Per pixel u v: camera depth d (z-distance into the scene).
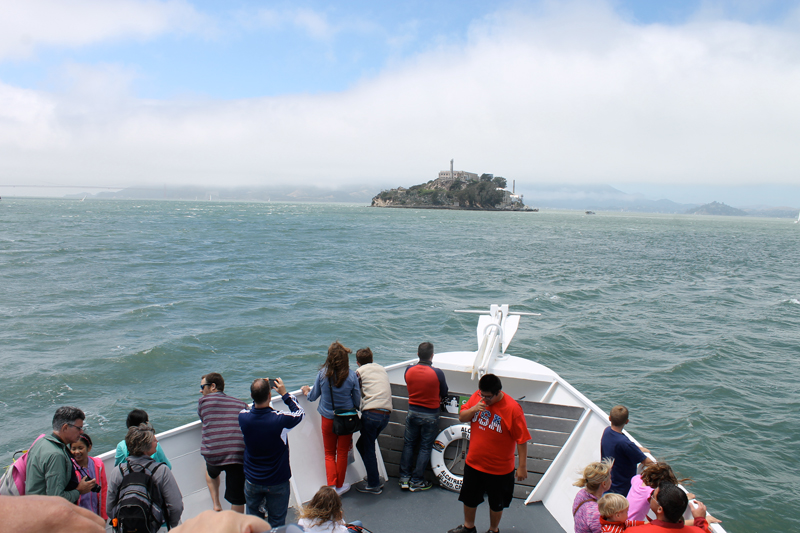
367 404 5.15
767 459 11.13
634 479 4.39
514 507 5.18
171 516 3.81
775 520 9.22
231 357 17.39
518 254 52.75
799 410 13.52
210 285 29.95
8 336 18.75
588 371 16.42
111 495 3.76
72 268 34.47
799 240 96.12
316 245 56.69
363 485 5.40
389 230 87.12
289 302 26.00
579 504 4.14
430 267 40.75
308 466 5.38
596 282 34.59
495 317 6.64
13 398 13.56
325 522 3.35
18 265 34.81
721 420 12.90
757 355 18.30
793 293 32.00
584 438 5.16
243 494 4.60
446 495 5.38
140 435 3.82
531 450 5.36
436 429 5.38
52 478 3.55
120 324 20.80
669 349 18.83
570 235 88.12
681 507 3.39
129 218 101.62
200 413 4.64
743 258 54.91
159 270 34.97
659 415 13.24
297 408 4.59
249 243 56.78
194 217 113.88
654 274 39.53
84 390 14.30
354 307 25.23
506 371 6.09
